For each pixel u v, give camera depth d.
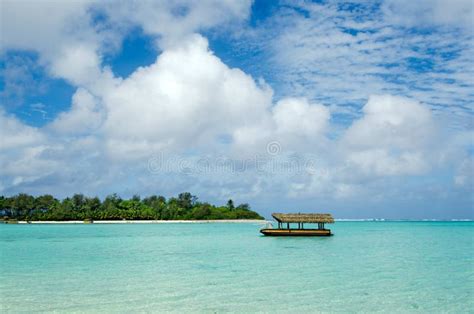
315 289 21.28
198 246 46.41
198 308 17.64
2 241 55.56
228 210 163.62
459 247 45.31
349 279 24.09
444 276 25.20
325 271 26.98
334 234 74.62
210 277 24.70
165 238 61.50
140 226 117.25
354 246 45.81
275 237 58.34
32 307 17.84
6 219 144.75
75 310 17.39
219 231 85.62
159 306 17.97
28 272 26.78
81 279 24.17
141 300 18.95
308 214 57.41
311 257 34.81
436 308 17.81
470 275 25.66
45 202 148.38
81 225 126.50
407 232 83.56
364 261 32.16
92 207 148.62
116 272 26.67
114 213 145.62
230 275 25.41
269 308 17.69
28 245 48.47
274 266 29.36
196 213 155.25
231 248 43.53
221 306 17.92
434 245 47.94
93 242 53.56
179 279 24.11
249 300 18.98
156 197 164.75
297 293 20.41
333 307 17.89
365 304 18.39
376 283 22.95
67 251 40.97
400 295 20.09
